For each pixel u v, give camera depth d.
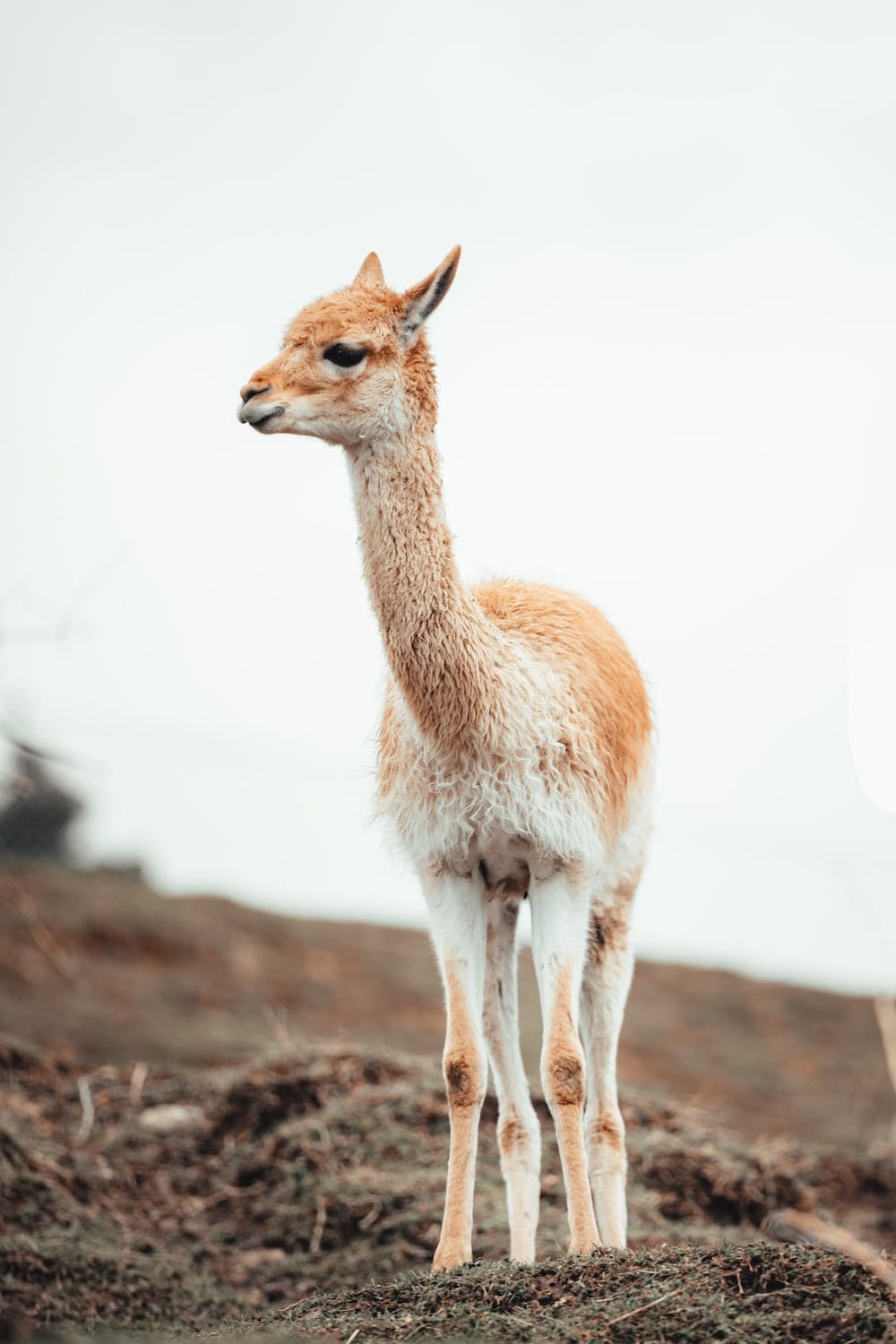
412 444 15.93
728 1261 13.39
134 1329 17.50
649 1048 38.84
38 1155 21.91
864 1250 13.02
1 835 42.50
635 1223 20.56
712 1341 12.01
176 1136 24.20
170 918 40.47
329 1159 22.09
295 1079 24.48
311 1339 12.97
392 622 15.79
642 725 18.28
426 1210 20.30
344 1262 19.59
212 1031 33.44
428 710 15.79
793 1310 12.44
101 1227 20.56
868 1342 11.76
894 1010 32.25
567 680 16.70
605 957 17.77
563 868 16.25
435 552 15.83
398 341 16.02
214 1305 18.50
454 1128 15.58
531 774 15.86
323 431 15.82
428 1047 35.06
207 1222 21.45
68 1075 26.86
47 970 35.75
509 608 17.58
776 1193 22.62
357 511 16.06
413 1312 13.52
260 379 15.79
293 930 42.81
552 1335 12.30
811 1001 43.94
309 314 16.06
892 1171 24.75
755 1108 34.56
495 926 17.22
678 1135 24.02
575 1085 15.55
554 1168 21.33
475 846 16.25
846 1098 35.53
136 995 35.47
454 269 16.06
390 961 42.38
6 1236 19.36
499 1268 14.12
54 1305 17.83
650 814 18.61
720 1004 43.19
